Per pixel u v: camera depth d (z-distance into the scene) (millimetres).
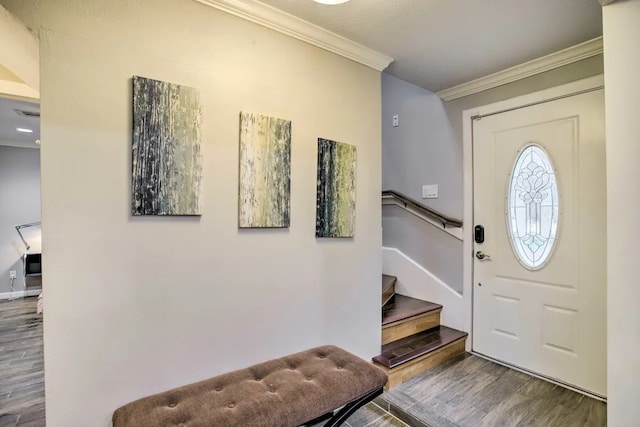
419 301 3160
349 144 2225
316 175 2062
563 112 2322
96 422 1403
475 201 2816
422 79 2742
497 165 2676
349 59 2230
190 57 1606
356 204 2277
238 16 1748
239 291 1768
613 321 1424
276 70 1892
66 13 1332
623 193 1404
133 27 1466
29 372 2629
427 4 1767
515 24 1959
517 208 2561
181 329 1599
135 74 1466
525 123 2512
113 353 1437
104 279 1410
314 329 2070
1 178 5129
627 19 1400
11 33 1338
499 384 2311
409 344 2580
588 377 2201
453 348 2730
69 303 1345
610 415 1429
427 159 3186
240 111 1754
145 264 1501
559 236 2336
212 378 1561
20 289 5238
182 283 1596
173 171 1545
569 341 2287
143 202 1474
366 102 2332
